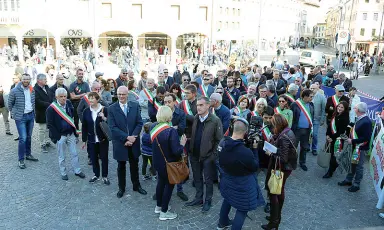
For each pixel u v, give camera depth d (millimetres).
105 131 6340
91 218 5555
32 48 34625
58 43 32719
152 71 27297
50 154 8438
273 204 5074
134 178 6414
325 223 5555
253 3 50000
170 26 37562
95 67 28297
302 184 7047
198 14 39156
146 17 36625
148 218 5586
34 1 31594
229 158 4500
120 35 38188
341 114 6984
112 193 6438
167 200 5457
